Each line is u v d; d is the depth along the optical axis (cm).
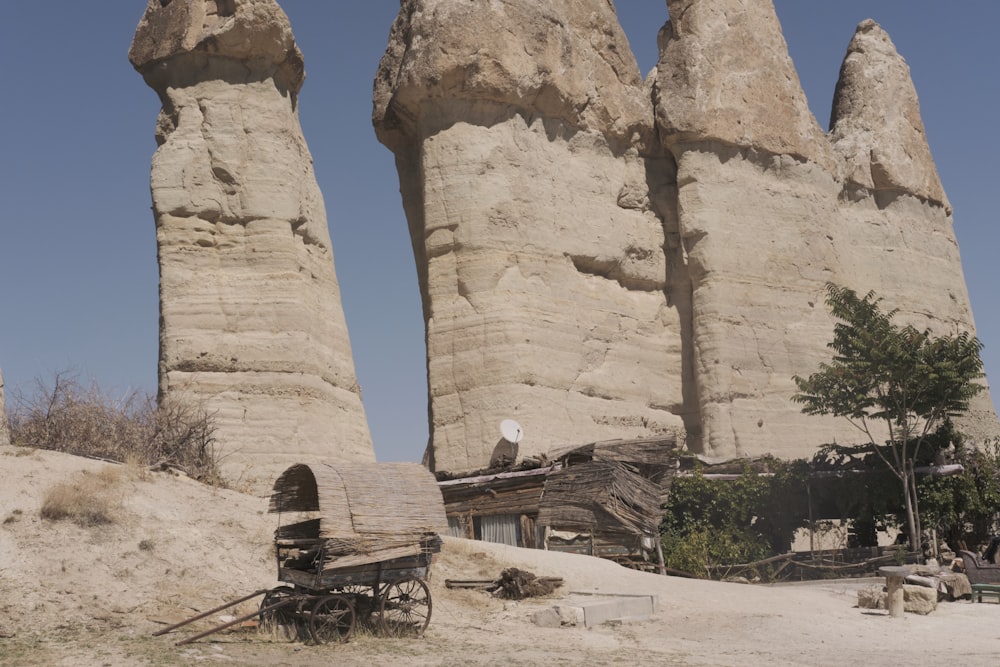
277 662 1345
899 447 3120
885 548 2969
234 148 3041
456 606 1781
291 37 3159
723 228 3872
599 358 3603
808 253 4066
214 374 2875
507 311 3350
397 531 1546
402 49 3762
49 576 1538
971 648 1605
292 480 1627
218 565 1716
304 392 2923
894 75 4731
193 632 1472
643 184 3925
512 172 3494
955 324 4638
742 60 4062
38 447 2095
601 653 1508
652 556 2688
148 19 3172
